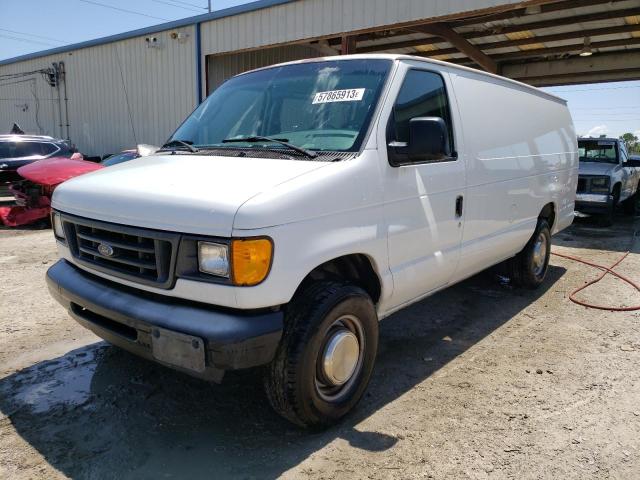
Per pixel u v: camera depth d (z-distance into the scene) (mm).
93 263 3109
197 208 2600
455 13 9617
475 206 4289
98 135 19188
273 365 2836
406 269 3529
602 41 14492
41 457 2824
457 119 4098
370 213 3156
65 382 3680
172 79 15750
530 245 5809
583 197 10891
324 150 3234
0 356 4102
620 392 3668
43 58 20750
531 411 3395
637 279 6699
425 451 2938
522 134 5254
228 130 3848
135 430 3098
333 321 2943
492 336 4723
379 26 10633
